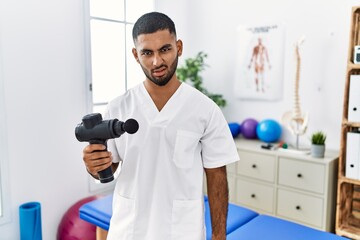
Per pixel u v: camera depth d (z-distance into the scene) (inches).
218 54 117.1
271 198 93.6
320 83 96.1
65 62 88.7
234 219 66.6
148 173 37.6
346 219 86.6
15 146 80.7
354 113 78.3
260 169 94.7
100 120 33.1
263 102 108.5
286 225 61.3
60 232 86.9
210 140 38.4
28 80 81.6
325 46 94.1
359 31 78.9
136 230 38.3
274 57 103.7
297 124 96.1
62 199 92.0
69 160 92.4
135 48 35.3
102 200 74.2
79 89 92.7
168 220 37.7
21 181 82.6
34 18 81.4
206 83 122.0
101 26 98.6
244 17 109.0
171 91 38.0
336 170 87.0
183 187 37.4
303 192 87.4
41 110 84.8
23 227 79.4
